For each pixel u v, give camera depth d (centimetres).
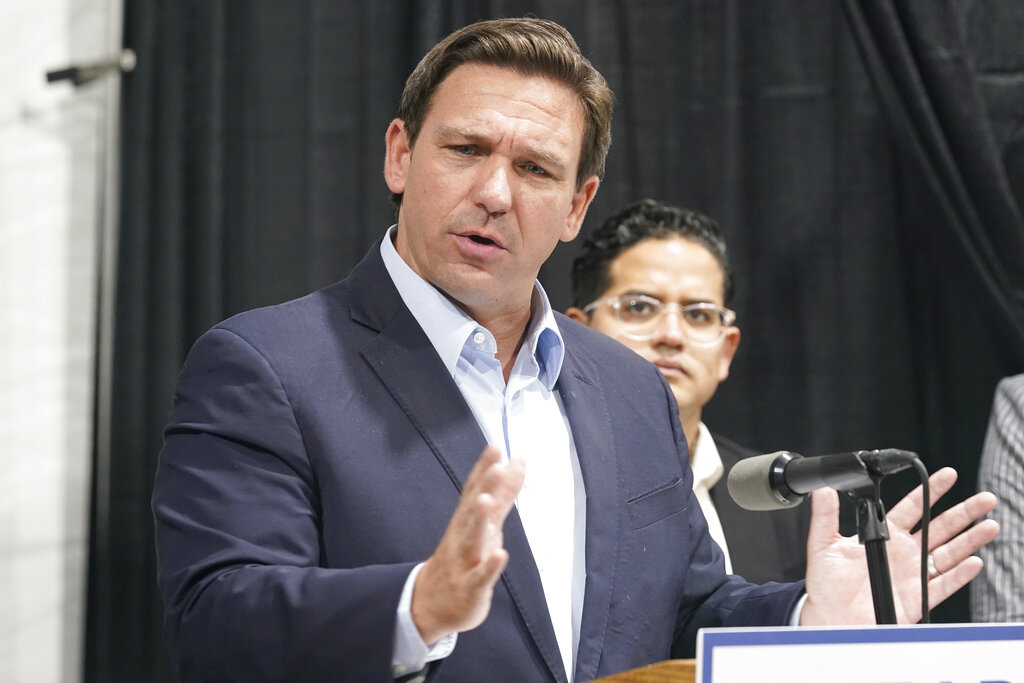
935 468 375
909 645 129
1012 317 359
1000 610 277
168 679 365
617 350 219
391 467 173
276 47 390
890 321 378
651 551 191
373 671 143
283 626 149
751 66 390
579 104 197
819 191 384
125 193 385
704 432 318
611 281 313
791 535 315
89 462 379
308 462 173
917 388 376
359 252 382
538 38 194
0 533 378
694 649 201
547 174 190
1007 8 383
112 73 385
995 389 372
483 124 186
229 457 171
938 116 369
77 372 391
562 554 187
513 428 194
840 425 376
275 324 185
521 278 191
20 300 388
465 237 186
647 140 387
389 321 189
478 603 135
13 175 391
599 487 190
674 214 319
